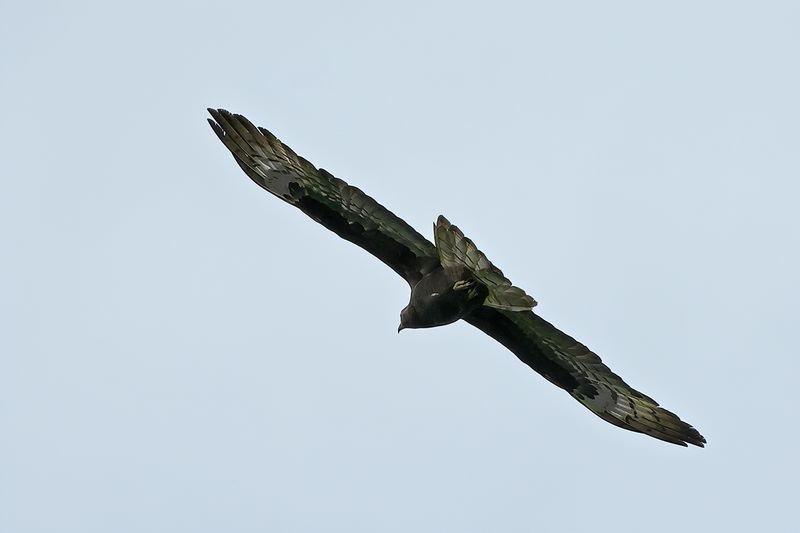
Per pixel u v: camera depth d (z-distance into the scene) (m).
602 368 40.47
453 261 35.31
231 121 37.69
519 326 40.12
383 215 37.28
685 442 41.06
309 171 37.34
